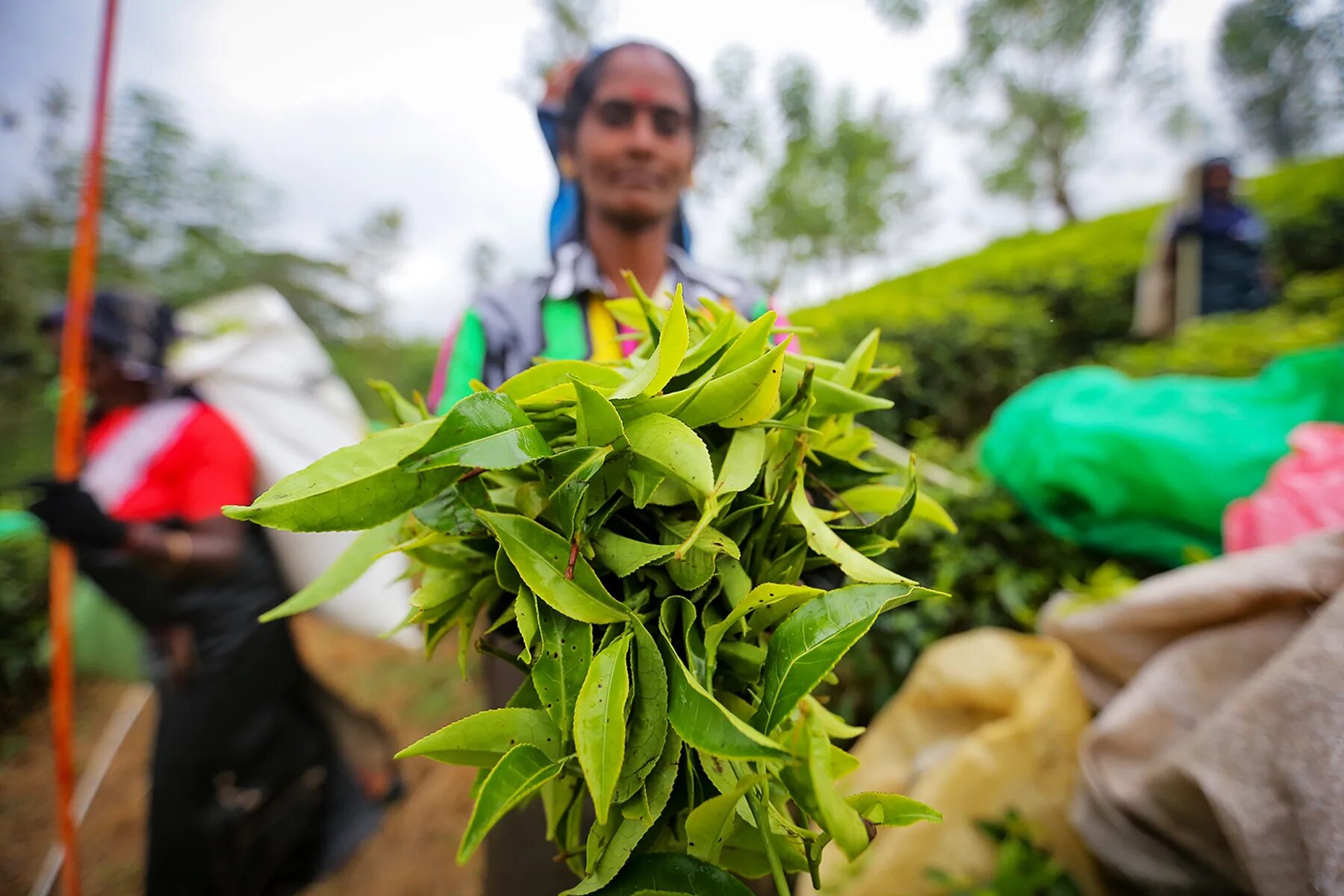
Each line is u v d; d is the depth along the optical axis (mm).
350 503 443
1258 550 885
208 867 1607
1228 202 3525
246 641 1580
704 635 512
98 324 1607
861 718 1646
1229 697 841
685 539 510
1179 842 822
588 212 1331
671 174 1266
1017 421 1703
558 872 1062
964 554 1673
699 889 469
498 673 1086
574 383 462
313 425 1851
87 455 1726
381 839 2320
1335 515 948
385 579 1782
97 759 3031
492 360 1160
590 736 431
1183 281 3527
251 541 1634
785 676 457
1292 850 650
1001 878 1012
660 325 655
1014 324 3400
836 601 467
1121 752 916
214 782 1595
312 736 1794
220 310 2012
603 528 533
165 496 1503
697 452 451
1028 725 1107
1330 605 692
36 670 3404
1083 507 1544
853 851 399
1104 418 1491
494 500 540
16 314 5742
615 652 460
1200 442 1356
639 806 478
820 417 635
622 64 1239
